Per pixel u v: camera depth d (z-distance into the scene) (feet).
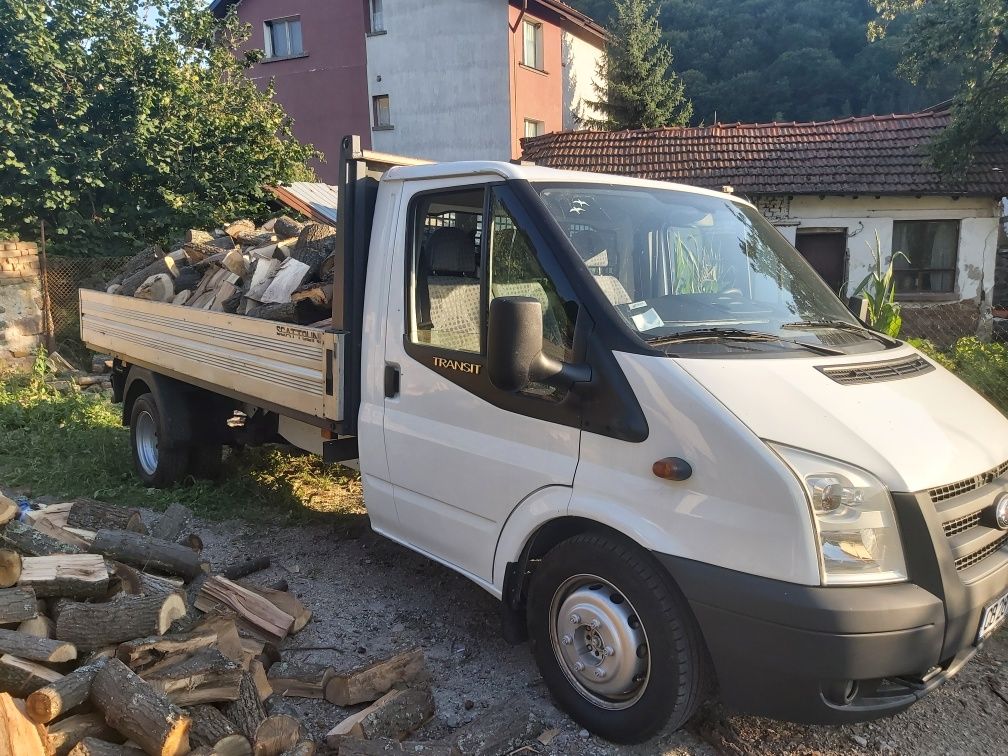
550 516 10.23
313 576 15.46
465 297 11.61
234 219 43.47
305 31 83.82
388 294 12.82
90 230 39.14
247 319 15.60
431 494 12.21
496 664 12.21
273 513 18.92
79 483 20.68
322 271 15.84
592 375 9.81
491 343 9.38
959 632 8.56
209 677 9.16
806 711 8.45
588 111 97.30
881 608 8.07
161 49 41.98
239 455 22.91
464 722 10.61
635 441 9.36
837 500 8.24
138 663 9.37
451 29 77.20
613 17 92.79
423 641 12.93
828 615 8.02
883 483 8.39
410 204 12.54
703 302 11.18
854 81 151.94
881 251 47.09
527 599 11.09
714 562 8.69
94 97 39.86
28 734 7.31
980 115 35.63
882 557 8.40
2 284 36.04
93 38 41.06
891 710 8.65
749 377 9.20
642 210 11.94
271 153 46.34
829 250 48.19
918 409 9.54
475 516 11.55
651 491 9.21
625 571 9.44
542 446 10.42
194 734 8.52
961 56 34.47
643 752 9.98
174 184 42.47
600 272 10.61
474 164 11.62
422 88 79.66
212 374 17.07
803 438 8.54
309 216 39.45
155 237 42.27
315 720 10.44
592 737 10.21
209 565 13.52
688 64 158.71
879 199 46.62
